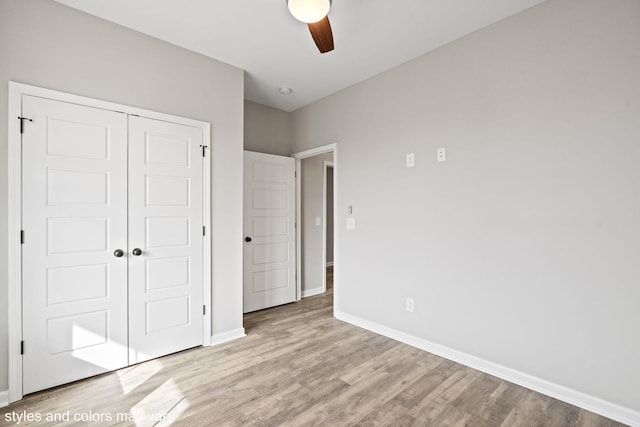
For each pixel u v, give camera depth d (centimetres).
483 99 231
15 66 191
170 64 254
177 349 259
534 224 207
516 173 215
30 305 196
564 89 195
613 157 178
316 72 306
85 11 214
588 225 186
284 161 404
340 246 347
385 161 300
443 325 255
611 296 179
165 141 251
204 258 273
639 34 170
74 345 212
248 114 380
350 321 334
